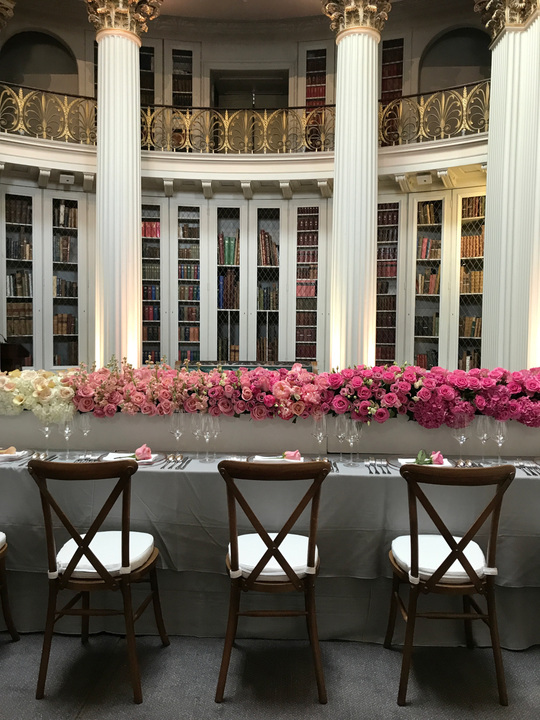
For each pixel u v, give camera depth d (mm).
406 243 7898
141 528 2744
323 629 2832
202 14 8734
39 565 2777
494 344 5688
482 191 7375
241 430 3145
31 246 7664
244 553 2449
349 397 2961
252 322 8289
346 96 6148
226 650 2320
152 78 9016
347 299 6141
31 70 8766
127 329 6355
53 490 2740
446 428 3111
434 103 8609
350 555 2689
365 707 2271
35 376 3146
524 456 3104
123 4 6262
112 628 2865
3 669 2533
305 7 8523
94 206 7969
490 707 2281
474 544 2568
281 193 8164
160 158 7477
